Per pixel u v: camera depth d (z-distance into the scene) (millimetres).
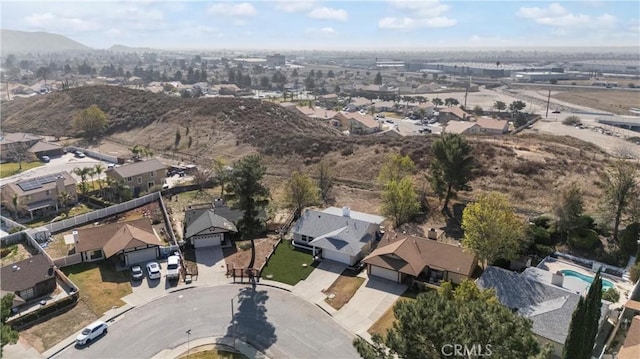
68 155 106250
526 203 64062
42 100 146750
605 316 38469
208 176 81688
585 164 72062
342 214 57844
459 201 66375
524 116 146125
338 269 49875
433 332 22219
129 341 37500
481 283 41438
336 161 86438
